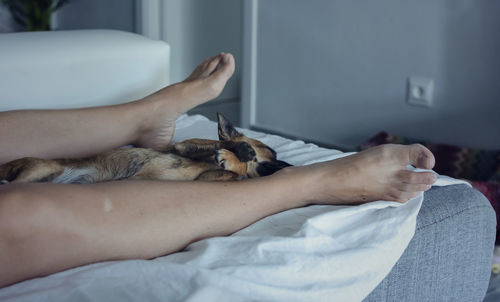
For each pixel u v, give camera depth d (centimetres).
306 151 103
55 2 397
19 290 58
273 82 244
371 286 67
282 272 62
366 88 212
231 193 75
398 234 72
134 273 60
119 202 66
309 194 80
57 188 63
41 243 59
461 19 180
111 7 345
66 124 93
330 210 79
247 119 258
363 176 79
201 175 81
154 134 103
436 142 196
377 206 77
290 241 67
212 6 336
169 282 58
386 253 70
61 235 60
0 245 57
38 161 77
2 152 87
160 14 314
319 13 219
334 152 103
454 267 85
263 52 245
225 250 66
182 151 86
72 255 62
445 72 188
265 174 87
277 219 76
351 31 211
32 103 110
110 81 120
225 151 84
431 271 81
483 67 178
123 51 121
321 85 227
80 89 116
